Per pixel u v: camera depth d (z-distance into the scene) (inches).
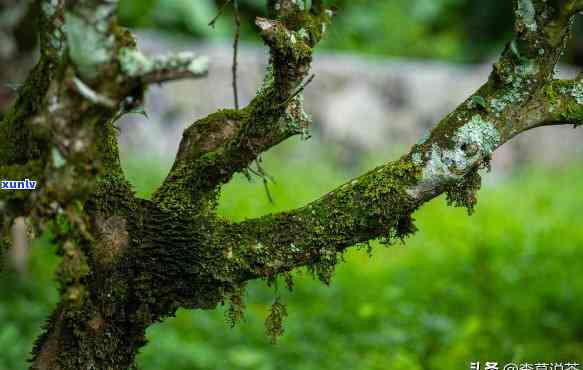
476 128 113.3
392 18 580.1
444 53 572.7
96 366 116.0
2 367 219.9
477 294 284.4
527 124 114.1
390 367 219.9
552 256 326.0
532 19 111.7
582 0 109.7
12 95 251.1
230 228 116.6
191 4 509.7
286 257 115.5
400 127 490.6
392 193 114.0
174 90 453.7
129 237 114.9
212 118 120.6
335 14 117.6
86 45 90.4
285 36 103.2
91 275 114.3
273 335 123.4
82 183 95.7
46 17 106.3
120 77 91.8
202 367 235.0
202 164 116.2
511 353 224.8
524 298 281.3
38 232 98.4
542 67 112.5
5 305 264.2
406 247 339.0
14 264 287.0
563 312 280.8
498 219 366.9
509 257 324.5
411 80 493.4
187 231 115.1
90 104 92.1
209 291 116.6
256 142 113.6
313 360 242.2
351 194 115.1
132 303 116.1
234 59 127.9
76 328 115.2
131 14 505.4
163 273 115.0
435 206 380.5
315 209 116.0
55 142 94.3
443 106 495.2
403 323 258.7
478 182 119.3
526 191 424.2
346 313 273.6
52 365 116.0
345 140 482.6
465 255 322.3
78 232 98.9
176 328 263.3
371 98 487.5
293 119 112.9
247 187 382.6
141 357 235.1
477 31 560.7
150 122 449.7
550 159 493.4
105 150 114.5
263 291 297.9
